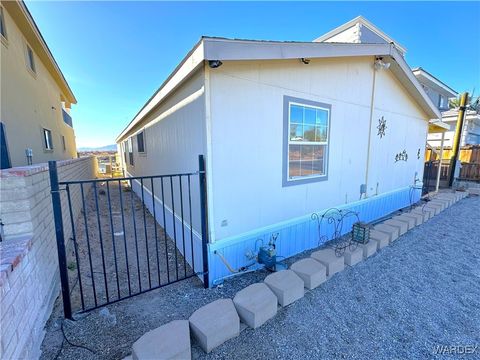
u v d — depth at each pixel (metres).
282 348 1.69
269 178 2.94
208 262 2.51
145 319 2.00
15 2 4.16
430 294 2.37
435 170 9.21
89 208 6.61
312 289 2.44
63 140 9.18
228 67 2.41
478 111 9.09
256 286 2.18
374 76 4.23
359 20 6.14
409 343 1.74
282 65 2.86
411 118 5.71
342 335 1.82
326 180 3.75
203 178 2.40
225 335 1.72
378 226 4.05
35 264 1.81
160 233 4.45
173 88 3.06
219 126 2.42
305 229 3.48
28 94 5.16
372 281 2.61
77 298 2.31
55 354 1.61
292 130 3.15
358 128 4.18
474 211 5.59
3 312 1.18
